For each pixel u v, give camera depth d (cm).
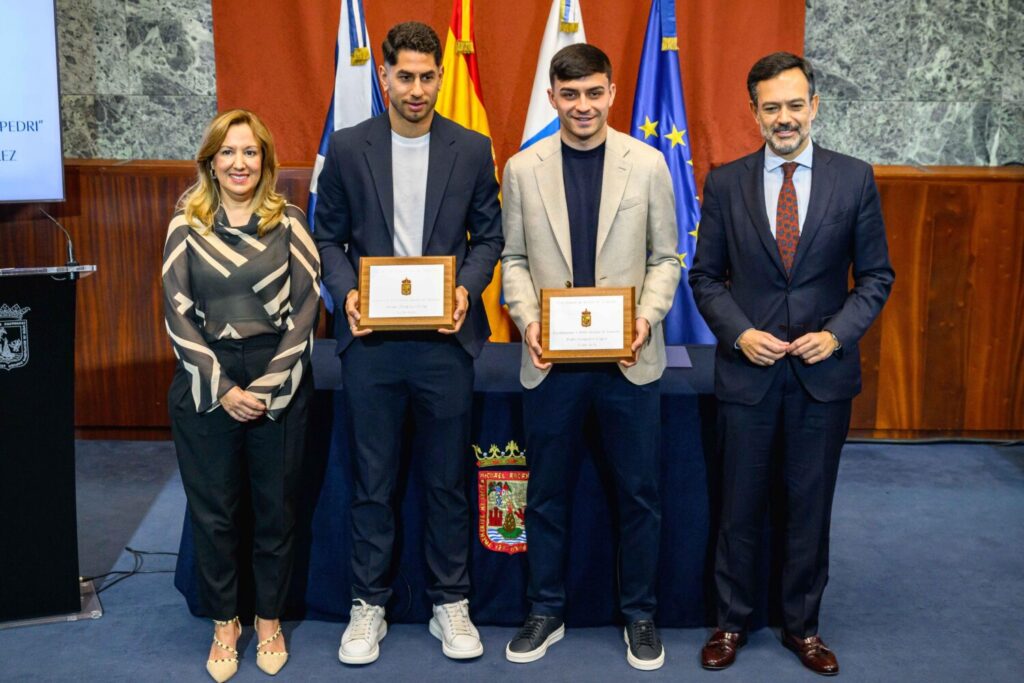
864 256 255
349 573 292
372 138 261
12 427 278
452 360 262
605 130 258
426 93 248
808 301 251
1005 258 417
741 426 259
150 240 414
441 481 270
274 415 253
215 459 256
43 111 377
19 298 271
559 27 372
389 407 265
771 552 287
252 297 254
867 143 444
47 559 289
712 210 263
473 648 271
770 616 291
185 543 298
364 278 252
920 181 412
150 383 426
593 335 250
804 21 417
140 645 281
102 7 429
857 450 429
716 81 418
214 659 265
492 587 291
